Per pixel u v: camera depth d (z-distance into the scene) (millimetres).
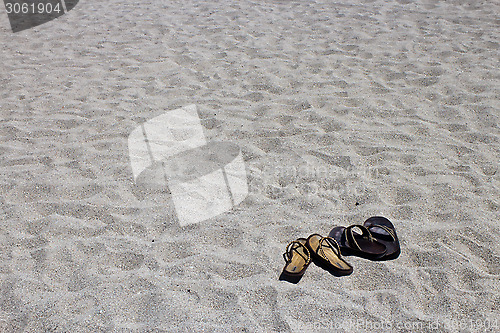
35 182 3523
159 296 2475
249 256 2750
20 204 3275
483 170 3467
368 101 4621
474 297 2395
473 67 5219
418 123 4176
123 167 3693
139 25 7359
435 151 3732
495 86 4742
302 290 2482
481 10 7078
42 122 4500
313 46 6160
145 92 5098
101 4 8586
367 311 2340
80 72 5707
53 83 5422
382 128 4125
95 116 4590
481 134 3941
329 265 2631
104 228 3025
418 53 5723
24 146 4082
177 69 5676
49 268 2699
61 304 2445
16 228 3033
